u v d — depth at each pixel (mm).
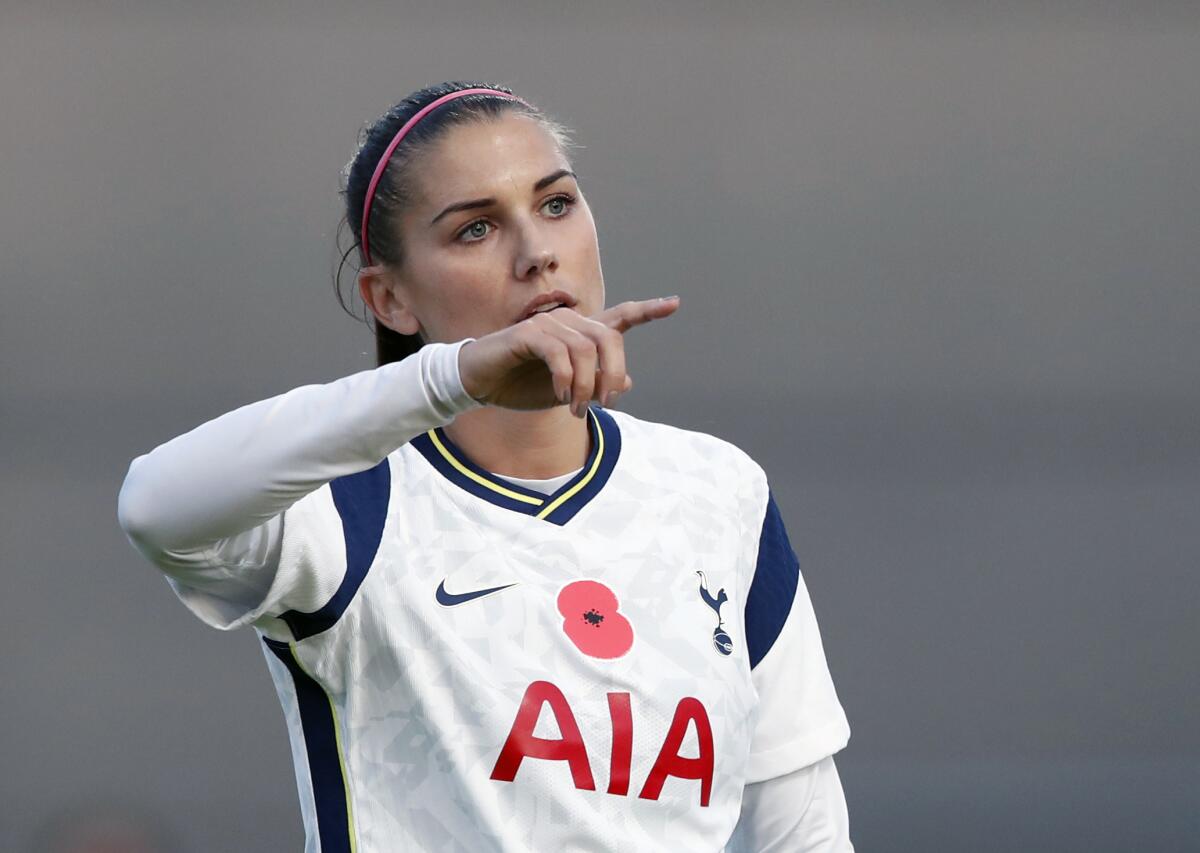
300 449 5258
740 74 26953
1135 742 22078
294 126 25891
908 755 21484
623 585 6613
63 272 25266
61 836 19344
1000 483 26438
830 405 26875
